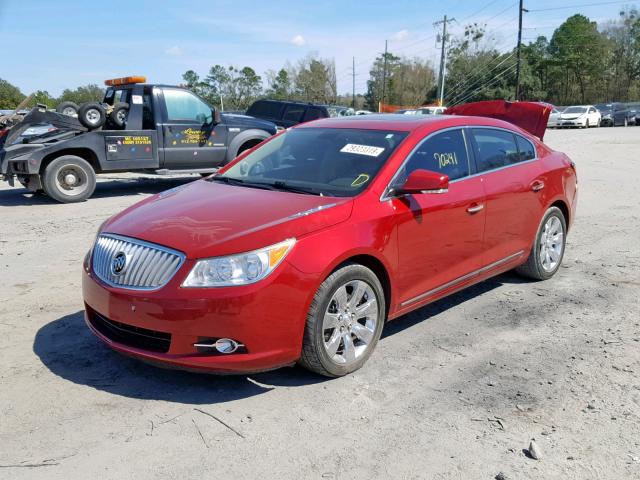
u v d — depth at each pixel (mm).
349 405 3566
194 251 3422
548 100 93500
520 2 54062
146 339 3594
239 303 3352
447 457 3053
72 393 3639
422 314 5125
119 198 11539
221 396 3652
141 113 11430
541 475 2908
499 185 5094
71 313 4984
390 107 49375
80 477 2857
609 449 3123
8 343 4355
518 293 5688
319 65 80250
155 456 3033
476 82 77125
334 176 4375
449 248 4602
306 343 3648
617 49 92188
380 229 3984
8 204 10859
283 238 3531
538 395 3697
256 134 12797
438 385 3824
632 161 17641
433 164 4590
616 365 4109
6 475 2855
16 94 53844
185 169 12086
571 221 6332
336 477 2889
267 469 2943
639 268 6492
